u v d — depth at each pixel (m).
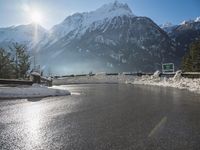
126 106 11.79
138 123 7.96
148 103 12.88
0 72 37.41
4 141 6.04
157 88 25.70
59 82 52.53
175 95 17.25
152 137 6.35
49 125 7.72
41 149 5.46
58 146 5.66
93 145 5.73
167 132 6.83
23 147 5.60
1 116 9.16
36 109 10.82
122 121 8.28
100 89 25.36
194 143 5.85
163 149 5.44
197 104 12.41
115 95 17.69
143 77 43.09
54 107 11.46
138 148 5.51
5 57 37.84
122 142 5.94
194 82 25.09
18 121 8.30
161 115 9.34
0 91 15.31
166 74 38.56
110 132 6.85
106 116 9.20
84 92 20.98
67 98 15.46
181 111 10.24
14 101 13.46
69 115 9.43
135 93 19.30
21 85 20.69
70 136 6.47
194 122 8.10
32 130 7.10
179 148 5.50
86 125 7.71
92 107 11.51
